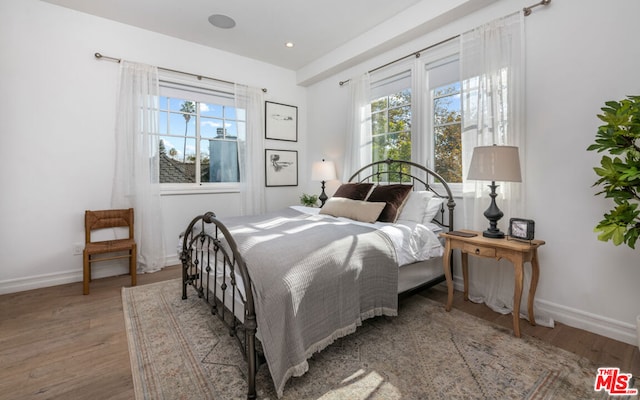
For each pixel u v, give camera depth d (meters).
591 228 2.00
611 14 1.90
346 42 3.71
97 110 3.11
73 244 3.02
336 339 1.78
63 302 2.50
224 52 3.96
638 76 1.81
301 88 4.78
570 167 2.08
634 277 1.84
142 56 3.37
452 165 2.93
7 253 2.73
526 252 1.95
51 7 2.88
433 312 2.31
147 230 3.30
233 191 4.07
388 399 1.39
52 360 1.70
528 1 2.28
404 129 3.35
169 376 1.55
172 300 2.53
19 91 2.75
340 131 4.20
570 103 2.08
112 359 1.72
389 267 2.02
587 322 2.02
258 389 1.45
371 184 3.10
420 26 2.90
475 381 1.51
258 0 2.85
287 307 1.41
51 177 2.91
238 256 1.54
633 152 1.53
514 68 2.31
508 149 2.06
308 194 4.83
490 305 2.40
